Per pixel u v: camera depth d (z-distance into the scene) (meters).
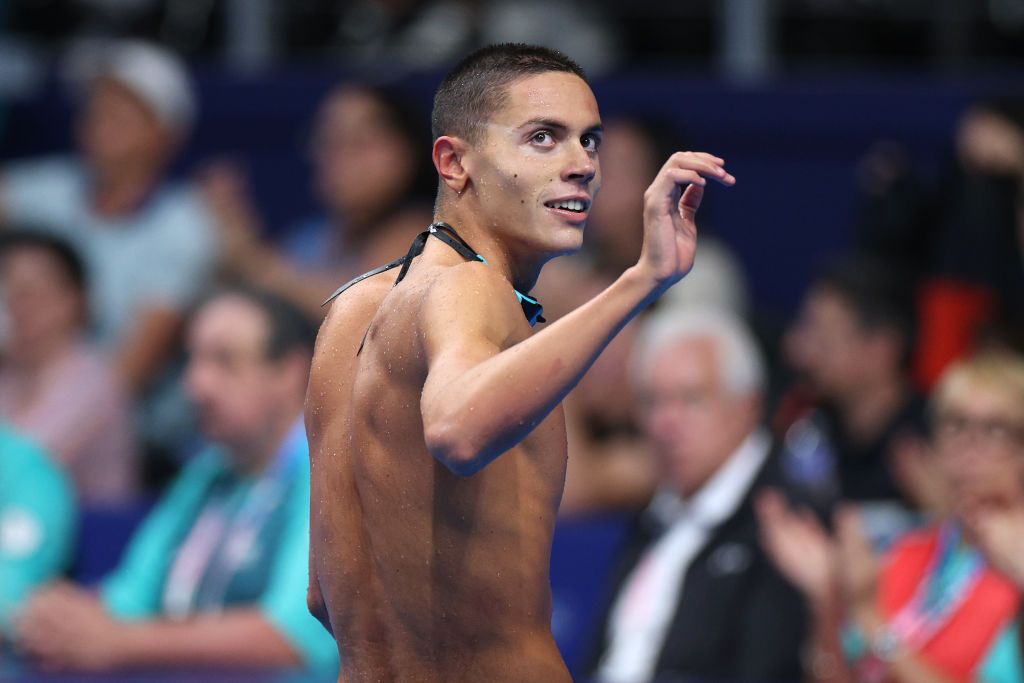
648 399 16.53
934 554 14.48
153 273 22.95
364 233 21.45
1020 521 13.94
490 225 7.05
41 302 19.88
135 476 20.70
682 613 15.55
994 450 13.96
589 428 19.95
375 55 26.75
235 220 23.50
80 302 20.41
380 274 7.72
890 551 14.90
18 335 19.98
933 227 21.44
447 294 6.47
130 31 27.28
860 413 17.38
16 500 17.09
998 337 16.52
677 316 17.09
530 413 6.02
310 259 22.03
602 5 26.78
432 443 6.02
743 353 16.50
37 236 20.17
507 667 7.11
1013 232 20.84
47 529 17.20
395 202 21.44
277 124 26.17
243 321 16.02
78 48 27.11
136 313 22.80
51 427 19.64
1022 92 25.39
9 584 16.70
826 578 14.68
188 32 27.38
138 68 23.36
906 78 26.38
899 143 25.58
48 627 15.40
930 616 14.08
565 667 7.32
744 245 25.97
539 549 7.14
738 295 21.56
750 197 25.84
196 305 22.36
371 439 7.09
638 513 16.86
